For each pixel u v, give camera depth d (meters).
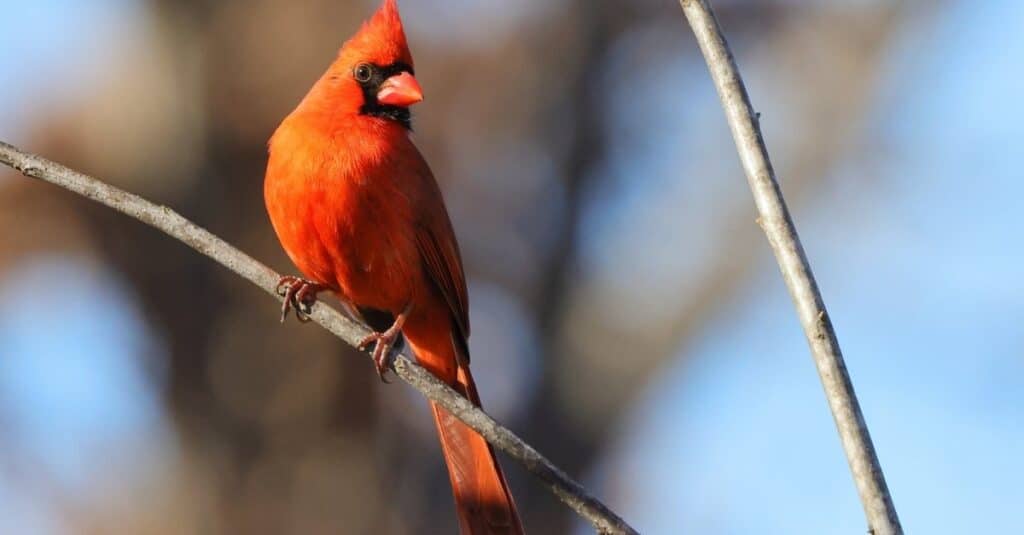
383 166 7.07
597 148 12.57
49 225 11.47
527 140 12.35
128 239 11.56
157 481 11.70
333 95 7.20
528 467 5.66
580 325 12.47
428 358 7.64
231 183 11.68
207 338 11.70
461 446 7.19
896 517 4.92
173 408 11.77
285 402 11.64
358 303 7.48
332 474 11.55
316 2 11.56
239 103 11.62
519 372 12.36
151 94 11.61
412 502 11.60
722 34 5.53
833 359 5.13
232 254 6.47
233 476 11.60
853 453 5.01
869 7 12.73
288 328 11.69
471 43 12.16
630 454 12.47
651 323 12.59
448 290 7.45
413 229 7.25
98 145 11.57
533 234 12.40
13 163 6.36
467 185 12.20
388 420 11.72
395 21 7.29
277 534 11.47
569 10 12.47
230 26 11.59
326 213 7.02
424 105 12.03
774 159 12.70
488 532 7.14
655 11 12.54
